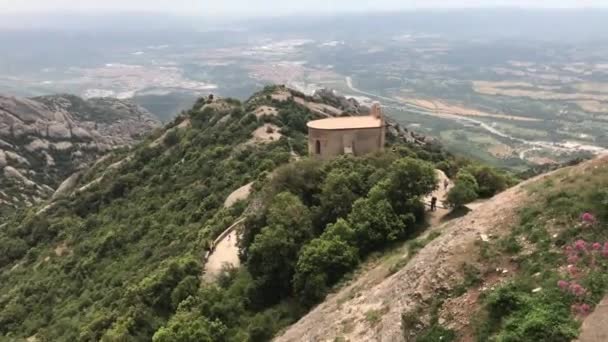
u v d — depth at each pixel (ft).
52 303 190.60
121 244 212.43
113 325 127.03
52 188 462.60
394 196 122.42
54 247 258.16
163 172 292.40
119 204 276.62
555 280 60.49
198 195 227.81
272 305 115.65
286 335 95.14
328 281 107.45
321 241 113.09
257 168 225.97
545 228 69.82
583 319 54.39
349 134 177.88
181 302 121.08
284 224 123.75
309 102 374.63
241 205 181.06
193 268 138.62
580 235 65.72
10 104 519.19
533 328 54.65
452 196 127.34
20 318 188.24
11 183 440.45
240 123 307.17
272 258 117.60
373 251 113.70
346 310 85.25
